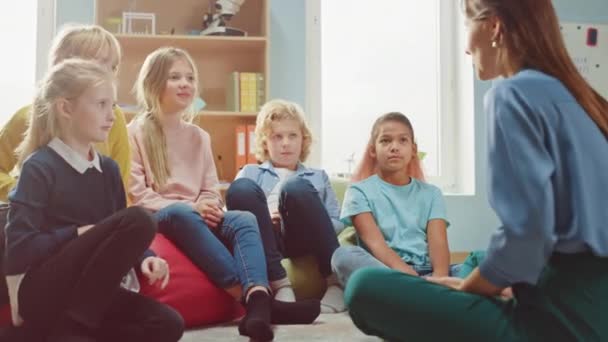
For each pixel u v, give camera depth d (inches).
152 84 83.6
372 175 90.7
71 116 55.9
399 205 85.7
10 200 52.6
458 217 143.2
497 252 38.8
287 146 94.5
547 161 37.7
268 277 71.7
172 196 81.7
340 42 151.6
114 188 60.3
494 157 39.4
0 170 71.0
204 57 137.5
